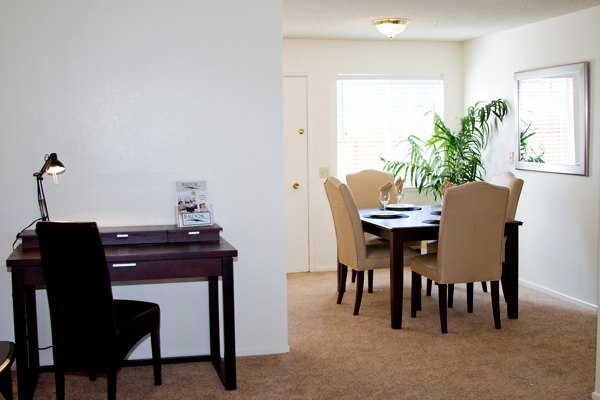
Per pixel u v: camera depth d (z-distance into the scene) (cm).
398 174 671
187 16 369
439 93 675
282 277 390
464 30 596
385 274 628
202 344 389
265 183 384
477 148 646
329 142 651
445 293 428
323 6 478
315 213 653
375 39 646
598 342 316
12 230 360
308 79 643
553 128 533
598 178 487
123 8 363
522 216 585
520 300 523
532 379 345
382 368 365
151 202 373
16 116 357
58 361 298
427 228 439
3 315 361
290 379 349
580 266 510
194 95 373
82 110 363
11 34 353
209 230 350
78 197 366
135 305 335
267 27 377
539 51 550
